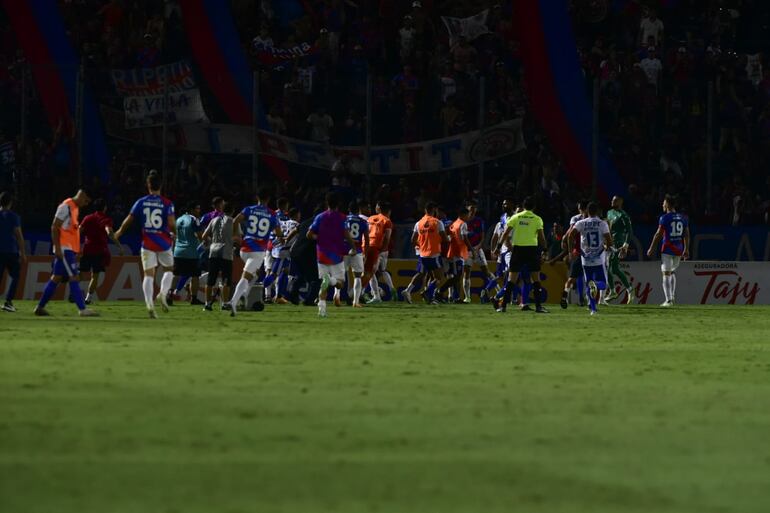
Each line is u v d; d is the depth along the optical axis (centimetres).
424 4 11156
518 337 4888
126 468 1933
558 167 9981
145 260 5931
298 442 2175
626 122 10188
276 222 6328
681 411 2620
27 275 8625
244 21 10856
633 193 9838
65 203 5925
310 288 7850
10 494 1736
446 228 9294
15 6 10300
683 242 8556
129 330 4944
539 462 2012
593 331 5384
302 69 9975
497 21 11075
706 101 10350
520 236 7262
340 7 11044
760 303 9419
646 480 1878
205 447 2119
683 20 12088
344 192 9225
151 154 9400
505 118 9844
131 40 10519
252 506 1669
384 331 5131
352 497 1738
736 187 9931
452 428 2344
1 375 3139
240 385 2978
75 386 2920
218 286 7125
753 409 2667
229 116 9556
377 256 8381
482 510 1664
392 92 9688
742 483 1864
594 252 7138
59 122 8894
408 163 9338
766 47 12262
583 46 11394
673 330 5553
